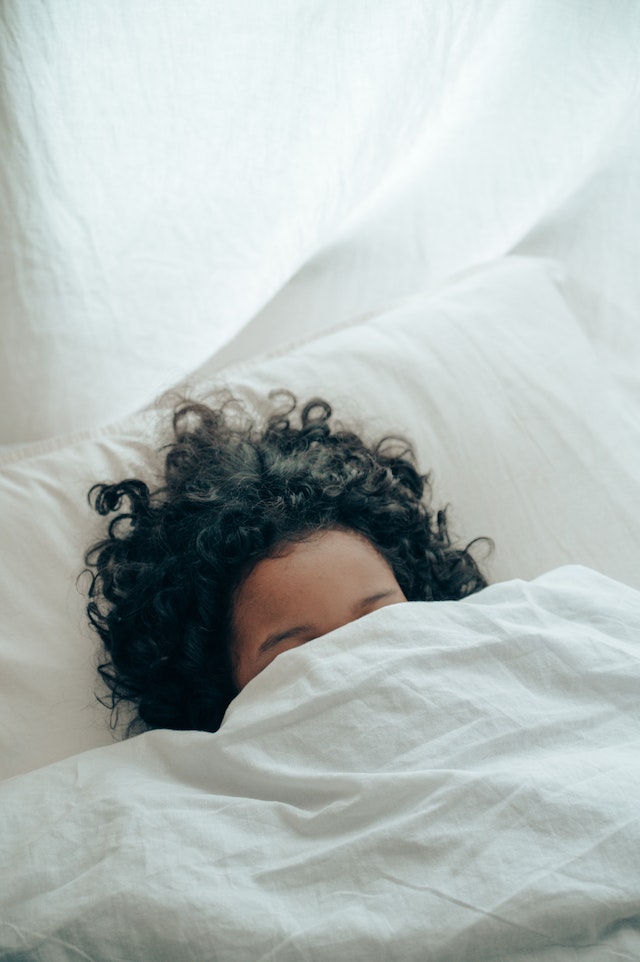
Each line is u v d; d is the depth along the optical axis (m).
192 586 0.73
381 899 0.49
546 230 1.07
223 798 0.55
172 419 0.86
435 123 0.95
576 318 1.02
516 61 0.94
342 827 0.53
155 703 0.72
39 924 0.50
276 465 0.78
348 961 0.47
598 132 1.01
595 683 0.58
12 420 0.89
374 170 0.95
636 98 0.99
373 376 0.89
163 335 0.93
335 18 0.84
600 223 1.06
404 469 0.84
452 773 0.52
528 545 0.84
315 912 0.49
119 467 0.83
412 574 0.79
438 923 0.47
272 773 0.56
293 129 0.89
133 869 0.51
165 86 0.84
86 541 0.78
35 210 0.84
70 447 0.84
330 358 0.91
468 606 0.63
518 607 0.63
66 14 0.78
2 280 0.84
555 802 0.50
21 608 0.73
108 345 0.90
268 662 0.68
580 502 0.85
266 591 0.69
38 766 0.69
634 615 0.64
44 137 0.82
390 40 0.87
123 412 0.92
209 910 0.49
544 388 0.89
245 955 0.48
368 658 0.59
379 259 1.04
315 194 0.93
